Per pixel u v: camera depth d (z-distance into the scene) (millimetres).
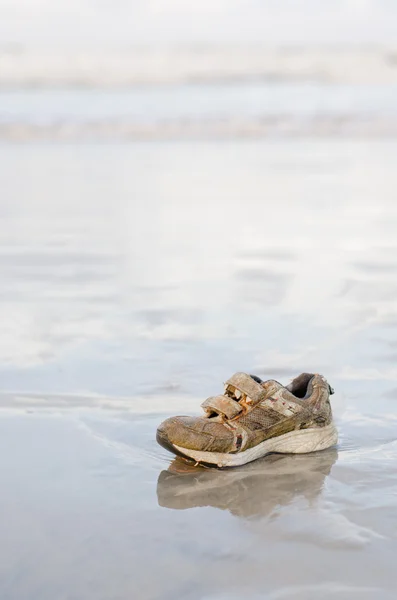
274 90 39031
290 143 23625
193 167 19125
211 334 6555
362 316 7094
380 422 4625
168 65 46562
